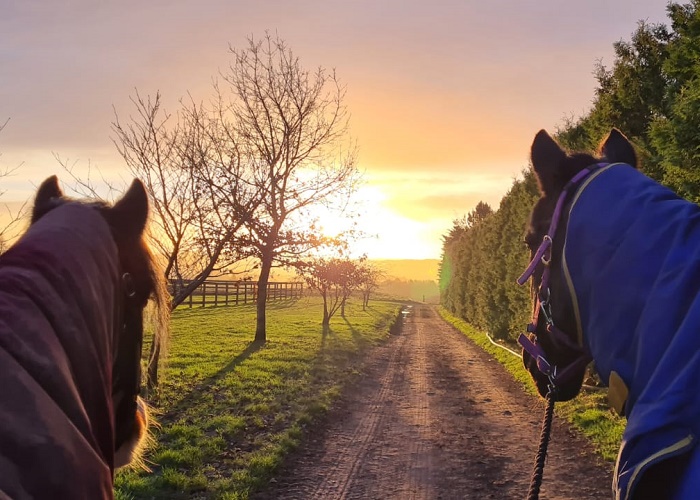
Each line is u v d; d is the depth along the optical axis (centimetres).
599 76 1223
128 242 170
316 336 1970
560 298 165
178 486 548
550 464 685
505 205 2216
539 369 186
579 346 166
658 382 120
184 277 962
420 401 1077
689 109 685
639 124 1134
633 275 135
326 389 1091
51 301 120
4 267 122
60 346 116
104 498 110
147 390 832
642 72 1123
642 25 1151
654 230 137
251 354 1437
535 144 183
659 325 125
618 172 158
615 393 137
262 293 1712
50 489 95
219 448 675
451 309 4391
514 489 600
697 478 109
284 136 1328
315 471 645
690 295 125
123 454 197
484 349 2050
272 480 604
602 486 599
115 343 152
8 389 98
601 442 745
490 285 2166
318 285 2206
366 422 895
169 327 200
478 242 2959
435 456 721
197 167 912
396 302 7175
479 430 859
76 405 112
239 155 1081
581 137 1348
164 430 722
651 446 116
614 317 138
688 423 113
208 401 912
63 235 139
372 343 2023
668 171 738
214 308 3017
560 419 910
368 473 646
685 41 759
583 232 153
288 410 896
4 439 92
